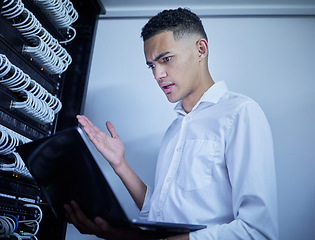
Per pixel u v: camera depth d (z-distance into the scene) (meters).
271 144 0.93
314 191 1.53
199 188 0.97
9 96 1.16
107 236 0.82
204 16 1.88
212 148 0.99
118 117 1.81
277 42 1.78
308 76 1.70
